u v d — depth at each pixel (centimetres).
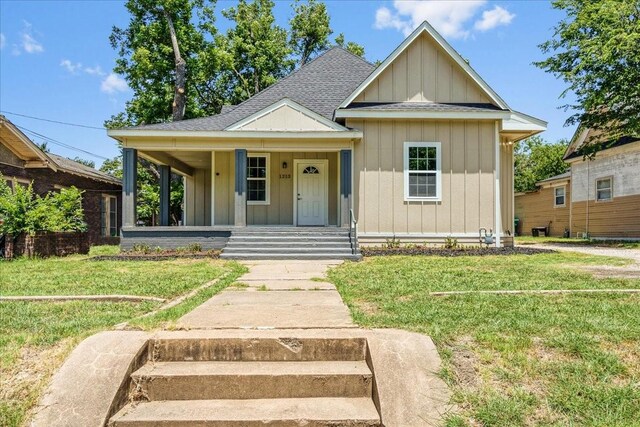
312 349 366
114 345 355
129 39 2556
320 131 1288
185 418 300
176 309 473
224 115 1495
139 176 3047
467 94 1377
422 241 1346
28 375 330
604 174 2092
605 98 1659
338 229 1228
